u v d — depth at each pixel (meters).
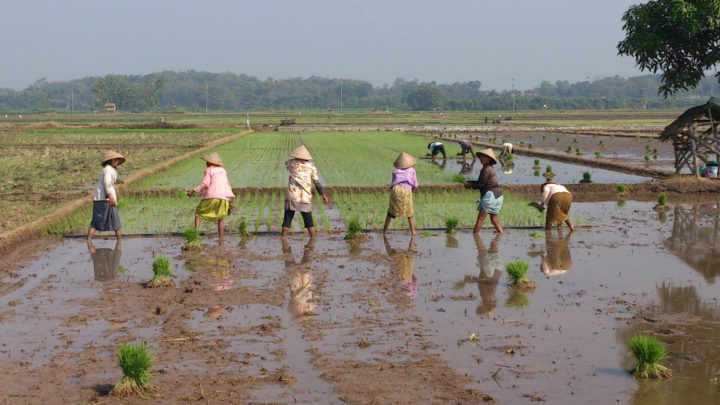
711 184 19.95
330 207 17.30
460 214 15.78
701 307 8.45
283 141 46.66
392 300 8.80
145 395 5.88
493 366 6.54
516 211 16.17
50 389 6.03
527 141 47.22
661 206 16.86
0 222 14.15
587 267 10.66
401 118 122.38
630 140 47.12
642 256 11.45
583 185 20.02
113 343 7.20
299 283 9.71
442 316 8.11
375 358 6.73
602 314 8.18
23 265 11.03
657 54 21.83
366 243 12.69
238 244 12.68
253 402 5.73
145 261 11.26
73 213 16.03
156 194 19.11
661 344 6.60
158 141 44.59
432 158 30.72
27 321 7.97
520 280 9.42
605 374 6.36
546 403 5.73
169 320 7.94
